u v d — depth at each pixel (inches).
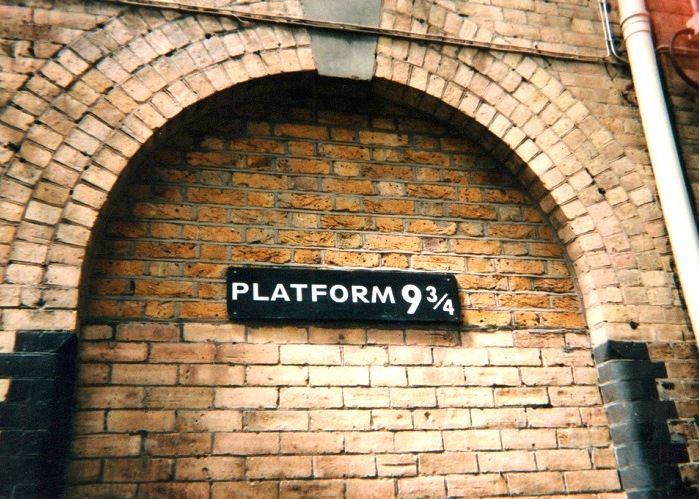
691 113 145.9
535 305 129.2
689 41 151.1
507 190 138.2
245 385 110.8
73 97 112.7
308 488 106.9
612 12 152.7
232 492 104.0
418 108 138.4
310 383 113.5
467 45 138.1
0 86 109.7
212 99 122.6
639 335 123.7
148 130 115.3
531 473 115.5
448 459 113.7
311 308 117.4
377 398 115.2
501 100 136.3
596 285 126.4
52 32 115.8
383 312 120.2
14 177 105.0
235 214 122.6
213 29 125.0
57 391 96.7
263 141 129.6
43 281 101.3
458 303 124.8
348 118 136.1
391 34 134.9
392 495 109.3
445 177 136.2
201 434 106.2
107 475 100.6
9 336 97.1
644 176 136.7
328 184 129.5
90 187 109.0
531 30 144.3
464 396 118.8
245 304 115.0
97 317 109.1
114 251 114.3
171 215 119.6
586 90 141.7
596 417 122.0
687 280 125.6
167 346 110.3
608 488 116.6
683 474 114.3
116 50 117.9
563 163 134.2
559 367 124.9
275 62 127.0
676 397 120.0
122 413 104.4
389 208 130.6
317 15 132.2
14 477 90.8
